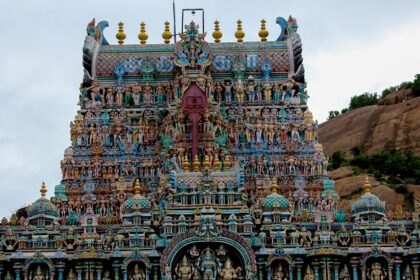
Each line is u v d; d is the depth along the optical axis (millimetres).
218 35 95938
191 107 86875
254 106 91625
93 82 92812
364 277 78250
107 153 89875
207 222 77188
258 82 92438
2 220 82000
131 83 93062
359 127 134625
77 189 88375
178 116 87250
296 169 88688
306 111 91375
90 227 79500
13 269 78438
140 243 78562
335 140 134375
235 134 90188
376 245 78625
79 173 89312
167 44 95188
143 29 96938
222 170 82625
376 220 80125
